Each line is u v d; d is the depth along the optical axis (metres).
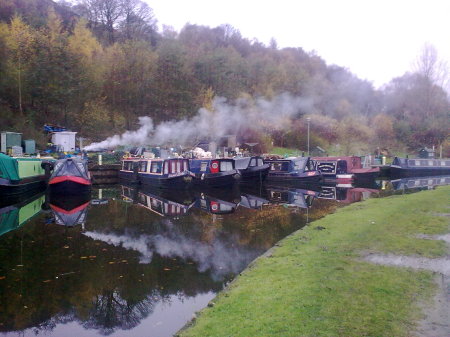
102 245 14.35
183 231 16.73
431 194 23.47
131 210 22.70
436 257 9.92
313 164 39.66
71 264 12.09
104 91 54.72
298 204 24.44
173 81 59.88
